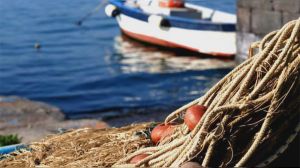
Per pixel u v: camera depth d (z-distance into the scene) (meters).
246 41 13.12
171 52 23.84
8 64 23.89
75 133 5.79
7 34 29.56
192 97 18.19
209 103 4.80
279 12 12.12
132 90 19.33
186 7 24.53
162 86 19.73
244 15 13.02
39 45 26.97
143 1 24.78
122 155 5.00
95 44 26.86
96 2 37.00
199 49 22.73
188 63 22.50
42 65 23.59
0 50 26.41
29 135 12.02
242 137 4.36
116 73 21.80
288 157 4.60
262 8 12.51
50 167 4.97
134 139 5.26
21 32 29.91
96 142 5.38
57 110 14.60
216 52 22.39
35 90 19.95
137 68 22.39
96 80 20.94
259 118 4.35
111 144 5.27
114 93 19.00
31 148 5.62
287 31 4.37
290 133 4.44
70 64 23.61
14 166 5.18
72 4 36.75
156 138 5.08
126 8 24.95
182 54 23.55
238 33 13.29
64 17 33.09
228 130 4.32
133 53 24.52
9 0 39.06
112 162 4.89
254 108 4.30
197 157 4.39
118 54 24.61
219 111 4.28
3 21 32.66
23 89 20.14
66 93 19.38
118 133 5.51
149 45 24.70
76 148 5.31
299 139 4.57
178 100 17.80
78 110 16.97
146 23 24.19
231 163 4.36
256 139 4.27
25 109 14.71
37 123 13.31
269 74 4.28
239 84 4.45
